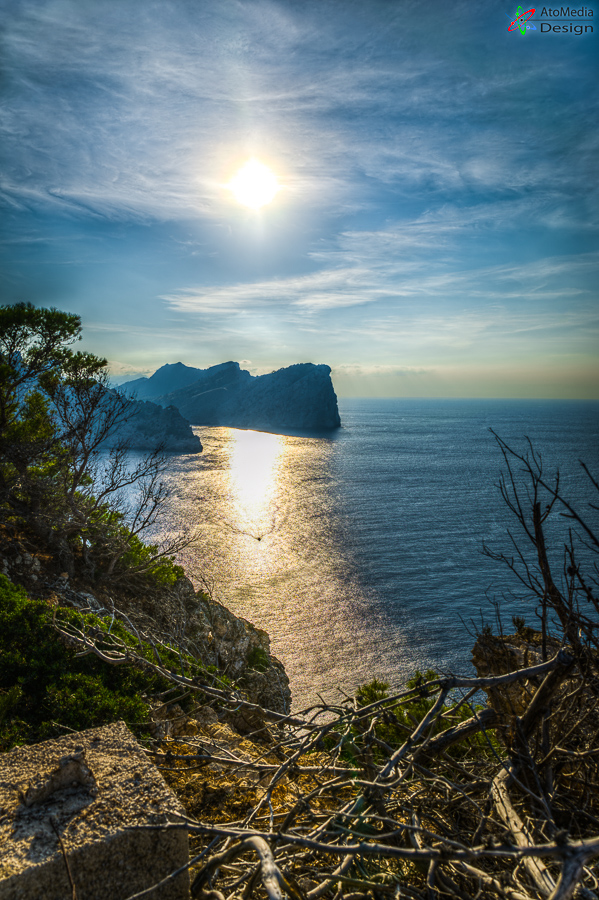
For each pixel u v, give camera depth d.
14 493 20.89
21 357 19.20
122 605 18.44
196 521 119.62
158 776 2.55
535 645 6.03
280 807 4.07
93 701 6.25
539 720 3.06
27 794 2.30
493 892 2.05
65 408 19.69
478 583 82.81
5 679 6.77
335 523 126.38
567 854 1.43
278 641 62.62
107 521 21.41
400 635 64.75
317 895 2.16
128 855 2.09
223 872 2.87
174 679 5.00
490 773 3.60
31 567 17.00
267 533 113.94
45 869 1.92
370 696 7.06
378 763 3.76
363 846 1.82
